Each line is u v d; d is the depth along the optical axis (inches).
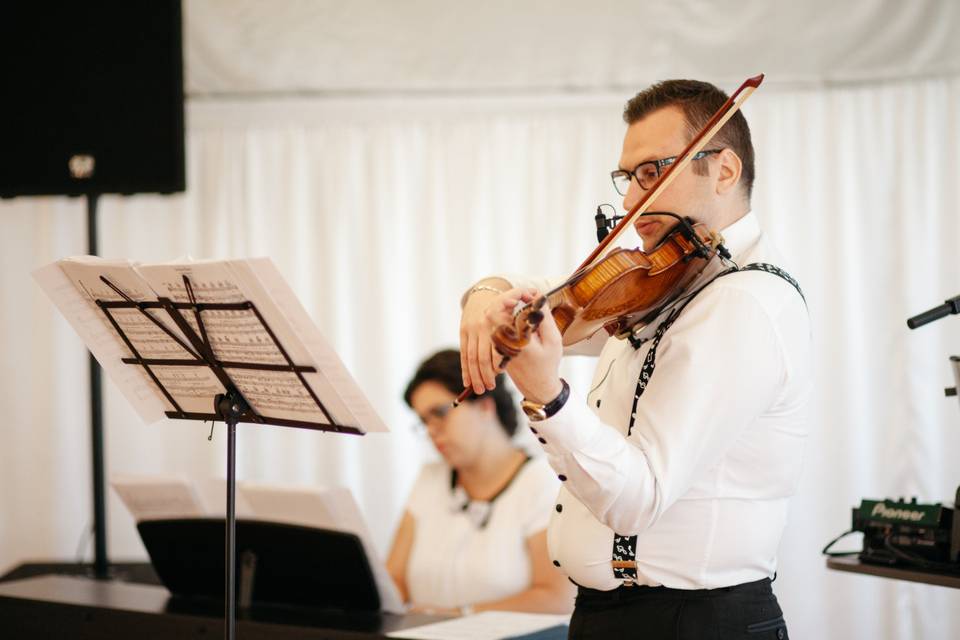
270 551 98.8
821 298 139.6
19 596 104.6
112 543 160.2
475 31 145.4
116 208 159.6
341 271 153.7
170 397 80.4
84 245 160.6
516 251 150.3
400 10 146.8
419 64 147.3
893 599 135.6
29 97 134.3
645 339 68.1
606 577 66.4
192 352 74.7
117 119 132.7
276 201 155.7
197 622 96.0
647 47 141.1
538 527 115.3
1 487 159.8
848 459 137.1
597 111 147.3
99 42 133.1
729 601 65.0
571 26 142.7
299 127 154.9
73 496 160.7
